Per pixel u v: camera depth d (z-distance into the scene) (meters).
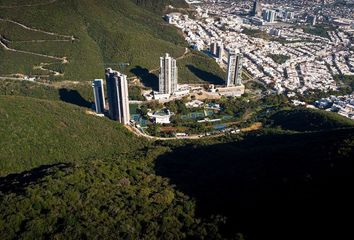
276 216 197.25
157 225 199.12
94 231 187.75
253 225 194.50
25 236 184.25
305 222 186.88
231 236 186.12
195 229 195.88
